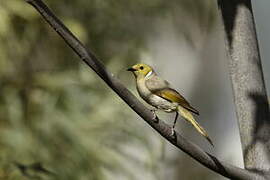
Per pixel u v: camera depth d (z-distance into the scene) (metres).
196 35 15.90
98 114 12.02
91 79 12.23
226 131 18.84
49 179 11.05
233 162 18.38
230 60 6.15
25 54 12.58
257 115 6.03
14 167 10.77
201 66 18.89
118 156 11.90
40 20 12.66
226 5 6.17
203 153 5.84
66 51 13.20
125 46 13.71
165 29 16.08
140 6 14.02
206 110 19.06
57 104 11.97
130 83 13.07
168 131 5.77
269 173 5.94
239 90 6.09
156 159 12.74
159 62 17.95
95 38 13.71
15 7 11.97
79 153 11.64
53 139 11.67
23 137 11.49
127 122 12.15
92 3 13.52
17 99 11.91
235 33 6.12
